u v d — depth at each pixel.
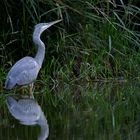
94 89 14.93
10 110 12.63
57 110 12.54
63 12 15.78
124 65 16.20
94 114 12.07
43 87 15.06
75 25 15.98
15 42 15.75
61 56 15.77
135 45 16.39
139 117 11.76
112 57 15.78
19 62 14.23
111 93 14.44
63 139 10.00
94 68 15.79
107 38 16.14
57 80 15.30
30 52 15.69
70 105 13.09
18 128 10.91
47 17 15.77
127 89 14.84
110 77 15.93
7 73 14.99
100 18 16.02
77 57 15.92
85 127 10.91
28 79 14.16
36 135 10.30
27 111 12.53
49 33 15.91
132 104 13.14
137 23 16.75
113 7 16.70
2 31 15.62
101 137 10.12
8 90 14.52
